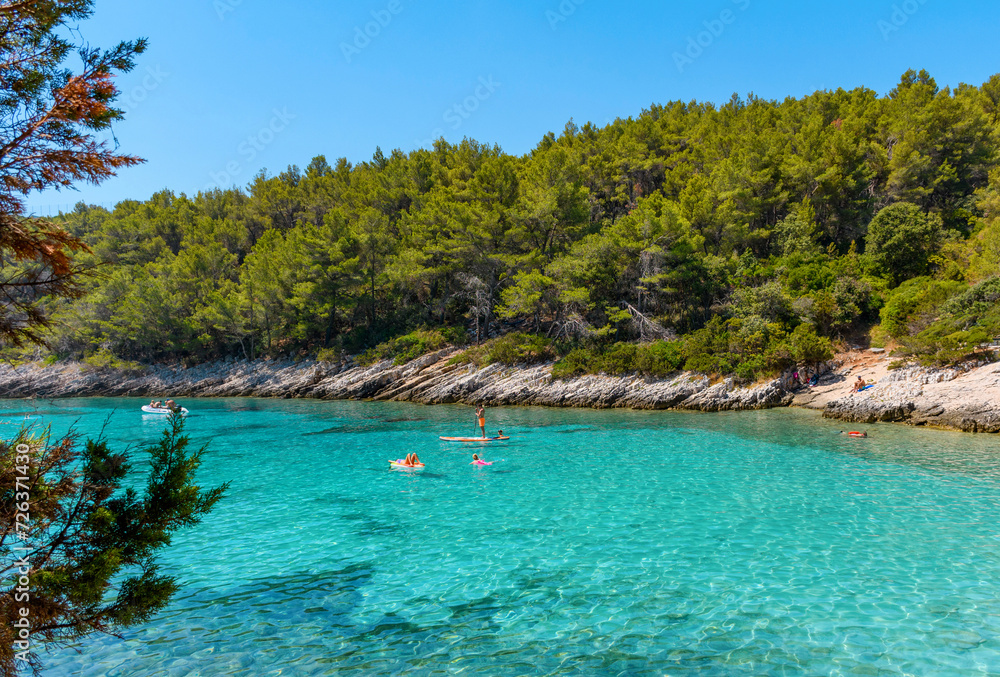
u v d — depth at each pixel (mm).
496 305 54656
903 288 40500
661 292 49656
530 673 7293
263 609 9406
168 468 5809
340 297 59750
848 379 35469
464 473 19953
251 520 14680
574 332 49062
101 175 4871
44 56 4969
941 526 12859
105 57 4996
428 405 46219
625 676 7148
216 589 10266
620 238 47188
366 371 54781
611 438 26891
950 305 34438
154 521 5527
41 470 5059
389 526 13984
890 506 14531
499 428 31406
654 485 17484
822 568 10586
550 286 49594
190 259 70188
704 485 17312
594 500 15930
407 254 56750
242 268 71188
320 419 37844
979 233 44312
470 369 49312
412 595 9891
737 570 10617
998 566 10461
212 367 67062
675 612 8977
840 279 41719
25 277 4703
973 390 26906
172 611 9359
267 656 7859
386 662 7652
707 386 37906
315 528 13922
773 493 16141
